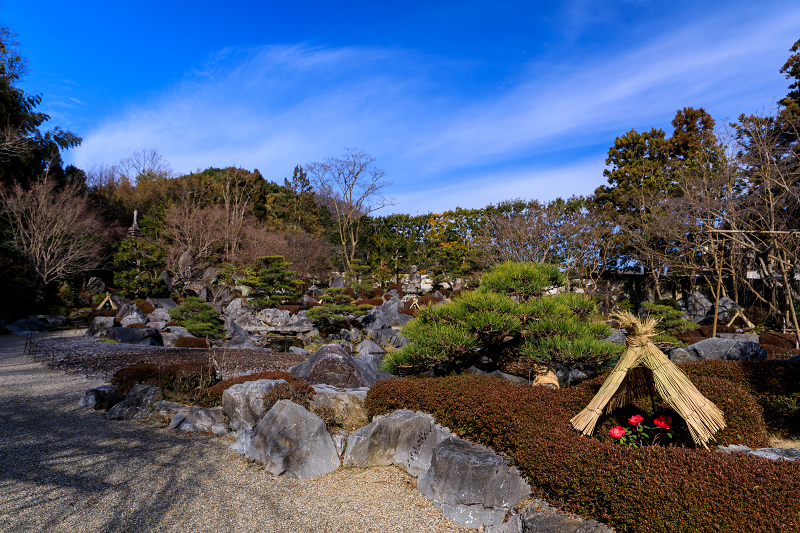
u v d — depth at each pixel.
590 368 6.46
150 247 27.62
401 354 6.23
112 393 7.74
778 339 13.27
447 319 6.51
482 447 4.57
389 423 5.43
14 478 4.51
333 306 20.28
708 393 4.71
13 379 9.79
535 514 3.65
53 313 22.59
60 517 3.77
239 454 5.50
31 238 24.05
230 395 6.53
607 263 28.05
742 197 16.45
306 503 4.26
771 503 2.80
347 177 43.47
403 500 4.41
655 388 4.03
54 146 29.36
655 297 26.61
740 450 4.14
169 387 8.01
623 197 28.00
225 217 36.78
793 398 5.54
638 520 3.06
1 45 22.77
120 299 24.75
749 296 20.41
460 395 5.14
